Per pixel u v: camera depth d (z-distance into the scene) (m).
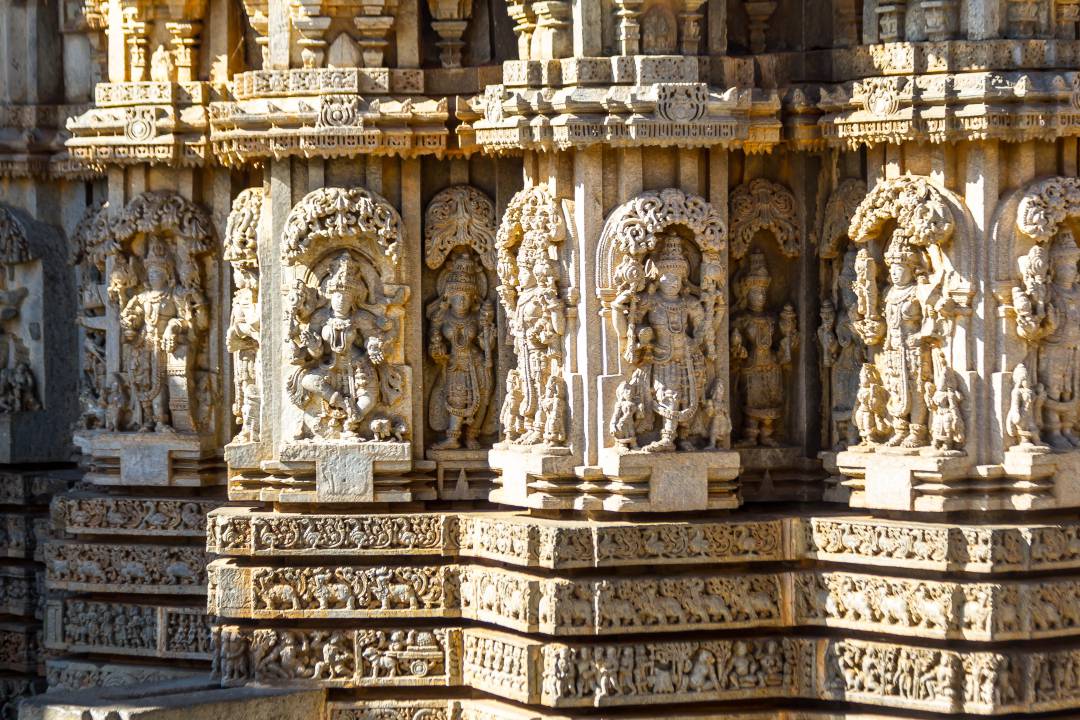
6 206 22.28
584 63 18.06
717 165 18.33
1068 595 17.81
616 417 18.09
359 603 19.05
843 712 18.20
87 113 20.42
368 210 18.91
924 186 17.83
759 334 18.95
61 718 18.08
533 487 18.36
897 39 18.08
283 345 19.20
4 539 22.53
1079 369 17.95
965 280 17.75
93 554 20.83
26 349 22.52
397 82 19.12
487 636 18.72
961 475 17.84
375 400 19.19
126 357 20.73
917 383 17.98
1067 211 17.72
